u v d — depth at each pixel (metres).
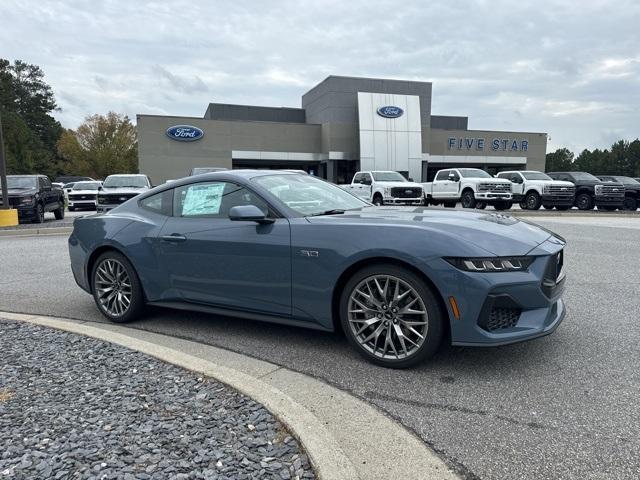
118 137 57.84
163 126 37.00
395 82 40.97
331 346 4.15
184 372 3.52
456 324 3.34
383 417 2.93
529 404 3.07
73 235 5.30
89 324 4.98
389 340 3.62
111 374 3.50
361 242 3.60
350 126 40.28
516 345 4.07
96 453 2.49
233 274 4.19
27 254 9.66
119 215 5.04
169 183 4.89
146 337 4.48
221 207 4.42
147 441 2.60
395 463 2.46
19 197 15.77
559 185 20.98
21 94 77.00
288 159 40.62
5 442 2.61
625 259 8.20
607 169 112.56
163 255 4.58
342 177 41.41
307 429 2.64
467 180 21.31
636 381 3.37
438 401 3.13
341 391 3.29
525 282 3.33
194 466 2.37
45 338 4.30
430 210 4.35
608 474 2.35
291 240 3.88
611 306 5.23
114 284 4.98
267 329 4.66
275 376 3.54
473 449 2.58
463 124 57.03
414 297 3.50
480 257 3.29
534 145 45.84
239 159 39.91
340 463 2.36
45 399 3.12
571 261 8.02
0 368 3.64
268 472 2.32
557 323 3.63
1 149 14.66
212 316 5.13
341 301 3.77
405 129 40.19
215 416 2.86
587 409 2.99
